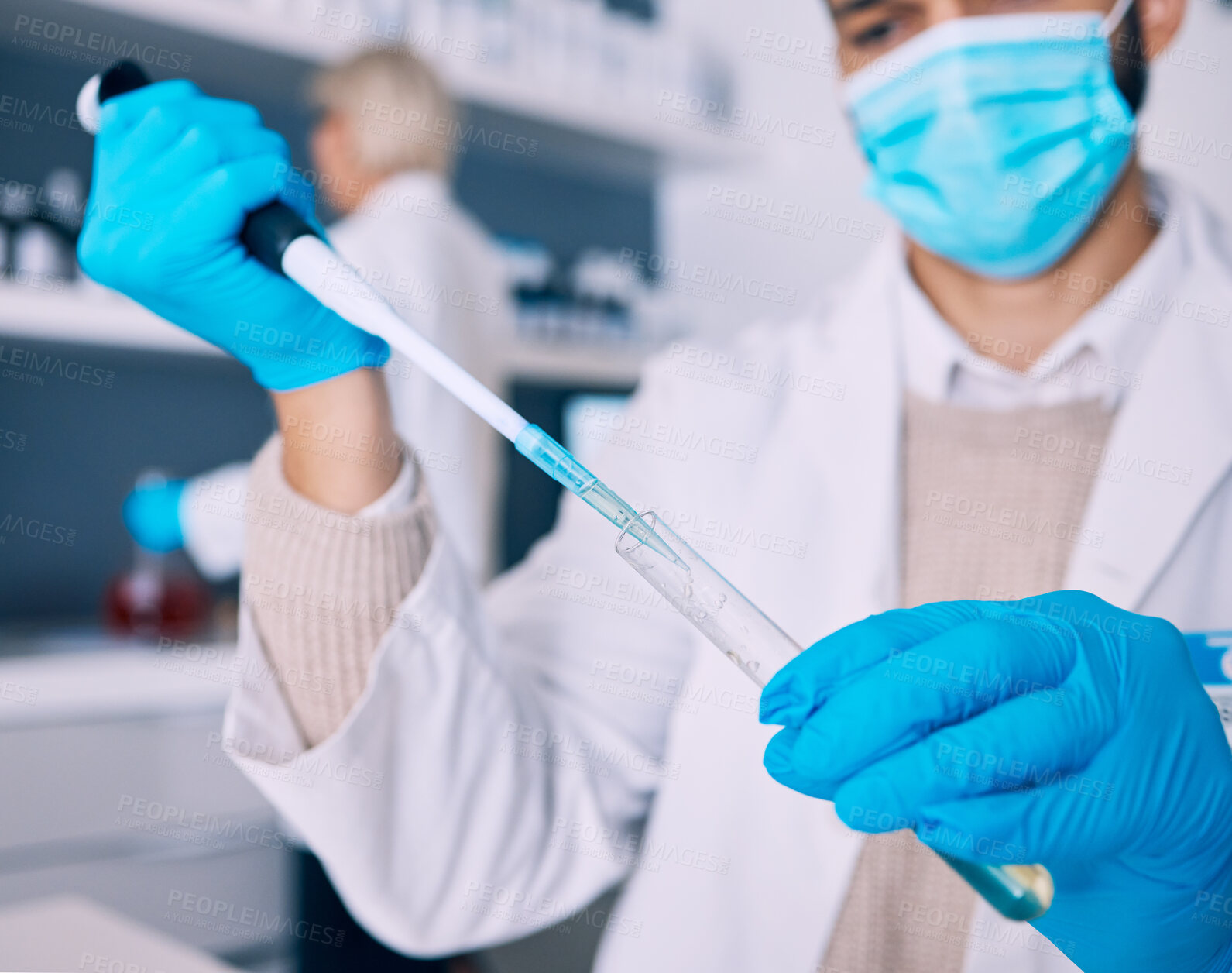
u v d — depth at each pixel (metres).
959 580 0.82
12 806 1.60
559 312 2.34
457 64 2.04
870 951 0.78
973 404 0.85
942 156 0.81
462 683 0.70
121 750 1.70
